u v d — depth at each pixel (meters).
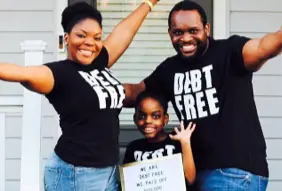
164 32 5.30
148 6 3.73
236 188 3.21
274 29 5.23
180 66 3.41
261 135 3.30
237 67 3.23
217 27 5.20
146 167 3.42
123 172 3.43
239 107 3.23
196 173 3.36
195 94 3.31
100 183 3.06
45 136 5.11
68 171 3.05
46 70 2.97
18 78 2.86
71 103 3.02
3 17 5.16
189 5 3.34
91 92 3.03
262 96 5.22
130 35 3.59
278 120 5.22
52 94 3.05
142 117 3.50
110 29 5.29
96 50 3.18
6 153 5.12
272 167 5.22
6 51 5.15
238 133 3.21
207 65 3.29
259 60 3.12
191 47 3.31
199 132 3.30
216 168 3.25
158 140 3.53
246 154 3.21
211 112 3.26
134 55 5.30
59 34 5.11
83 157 3.03
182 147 3.35
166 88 3.49
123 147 5.16
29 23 5.15
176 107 3.43
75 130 3.05
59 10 5.12
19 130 5.11
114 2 5.29
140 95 3.54
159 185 3.40
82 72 3.10
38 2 5.15
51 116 5.11
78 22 3.13
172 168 3.39
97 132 3.04
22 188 3.61
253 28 5.22
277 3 5.22
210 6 5.21
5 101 3.72
